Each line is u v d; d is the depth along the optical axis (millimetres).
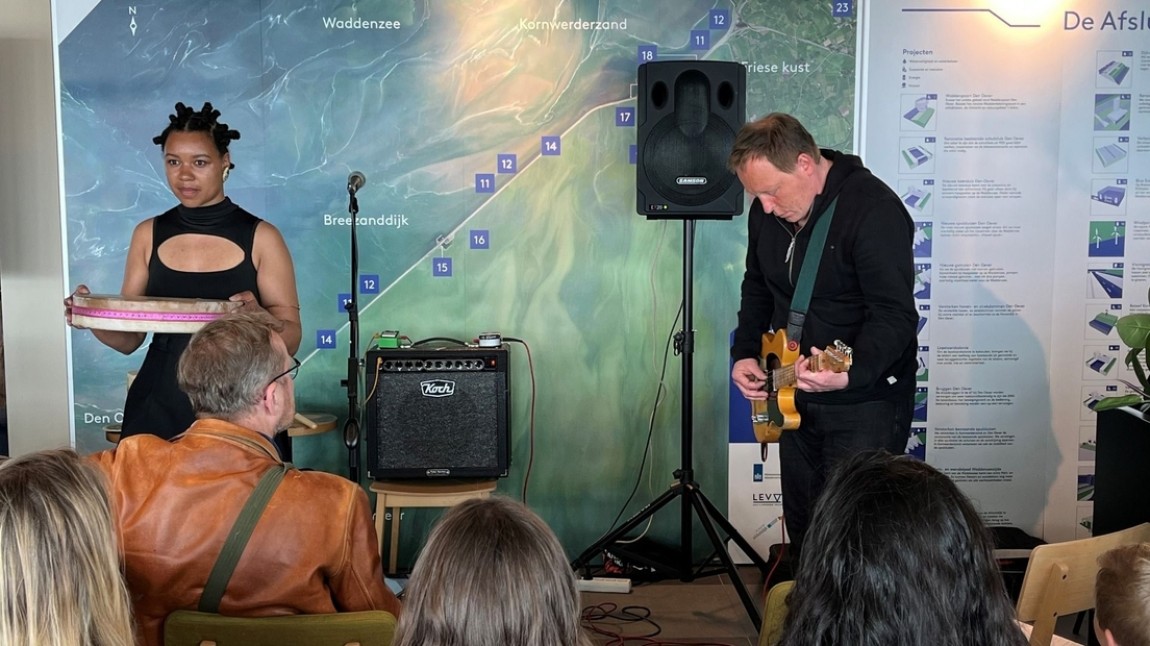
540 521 1285
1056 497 3926
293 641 1532
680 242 3805
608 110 3738
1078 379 3881
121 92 3631
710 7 3707
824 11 3719
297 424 3486
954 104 3764
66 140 3637
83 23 3600
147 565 1664
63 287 3697
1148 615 1393
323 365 3793
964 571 1206
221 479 1697
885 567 1188
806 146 2738
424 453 3539
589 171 3762
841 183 2781
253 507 1681
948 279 3830
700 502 3400
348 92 3688
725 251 3816
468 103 3715
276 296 2955
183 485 1687
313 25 3656
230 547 1664
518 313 3816
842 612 1207
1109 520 2928
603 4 3695
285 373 1879
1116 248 3836
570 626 1230
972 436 3898
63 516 1217
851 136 3770
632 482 3912
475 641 1174
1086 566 1929
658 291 3824
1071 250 3834
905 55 3740
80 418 3740
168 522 1672
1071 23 3740
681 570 3580
